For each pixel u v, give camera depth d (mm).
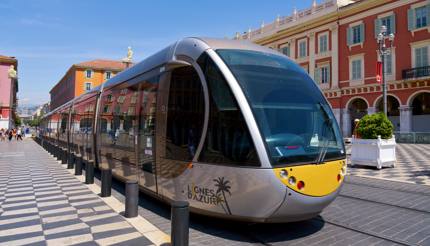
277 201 4098
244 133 4297
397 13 27734
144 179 6266
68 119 16641
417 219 5336
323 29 33875
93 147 10391
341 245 4195
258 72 4910
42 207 6203
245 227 4859
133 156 6844
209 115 4727
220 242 4293
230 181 4344
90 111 11273
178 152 5184
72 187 8289
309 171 4309
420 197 6953
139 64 7473
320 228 4859
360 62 30453
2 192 7672
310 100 5094
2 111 52562
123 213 5727
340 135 5168
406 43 27156
